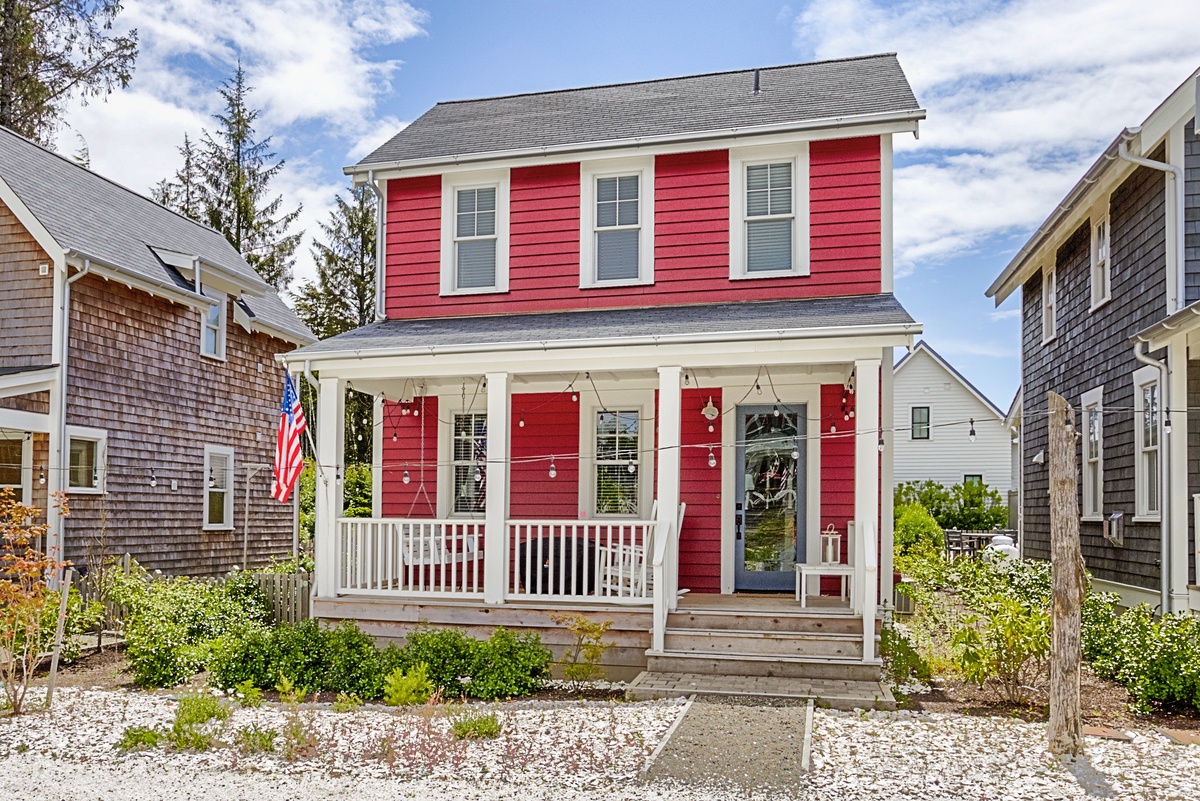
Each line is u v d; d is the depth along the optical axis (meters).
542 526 12.77
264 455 20.30
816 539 11.95
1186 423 11.15
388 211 14.00
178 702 8.81
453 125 15.12
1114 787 6.30
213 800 6.32
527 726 7.94
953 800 6.09
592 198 13.12
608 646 9.76
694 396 12.54
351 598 11.32
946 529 29.03
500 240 13.43
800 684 9.09
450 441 13.69
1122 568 12.90
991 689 9.26
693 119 13.16
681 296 12.64
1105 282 13.88
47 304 14.67
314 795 6.38
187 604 11.73
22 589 9.79
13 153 16.38
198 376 18.08
